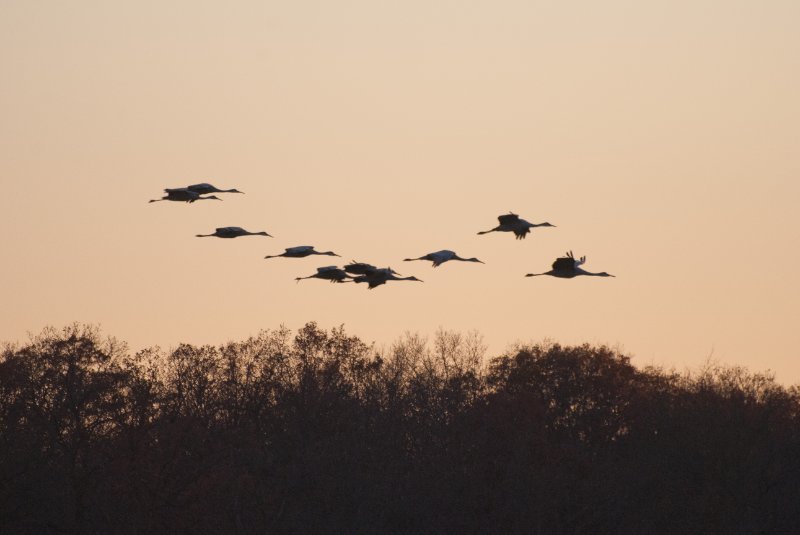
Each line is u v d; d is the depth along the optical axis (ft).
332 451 253.03
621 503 238.27
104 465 239.30
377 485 242.37
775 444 249.96
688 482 243.19
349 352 279.28
